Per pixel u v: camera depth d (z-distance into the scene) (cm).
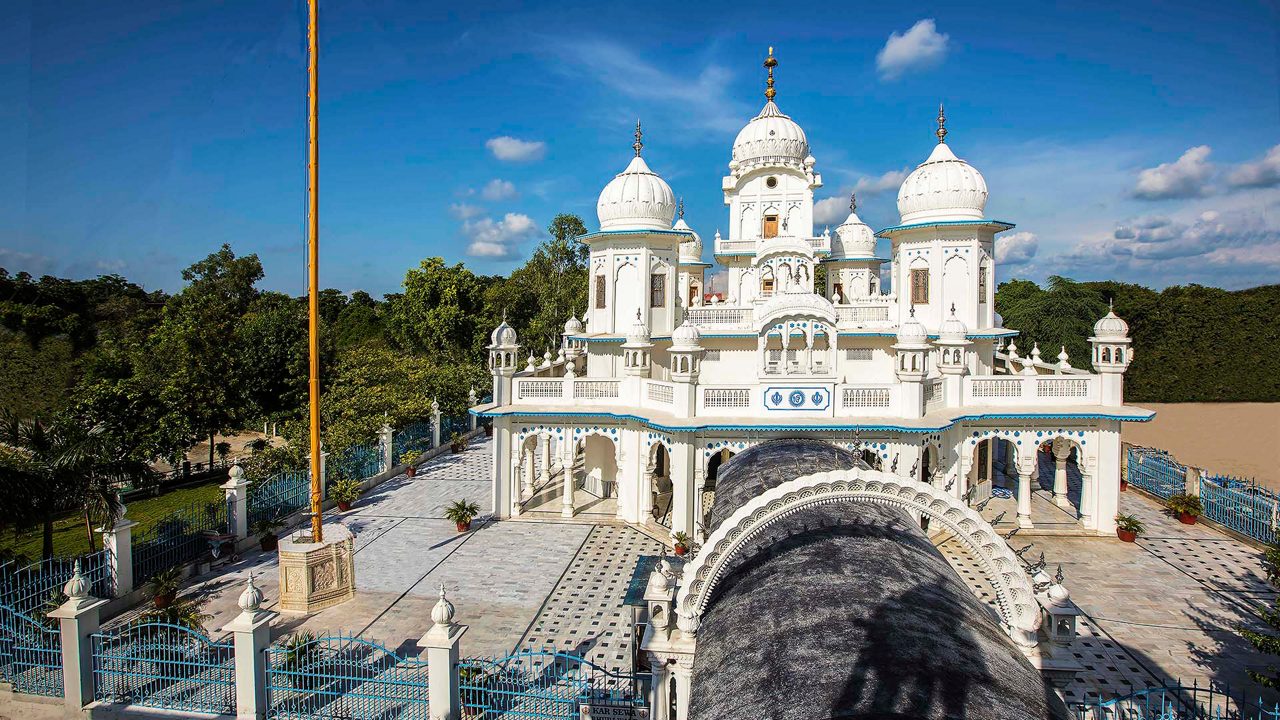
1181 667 1446
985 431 2245
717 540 954
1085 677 1412
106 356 3697
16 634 1306
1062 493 2533
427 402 3650
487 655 1495
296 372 3938
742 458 1850
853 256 3669
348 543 1802
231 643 1502
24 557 1636
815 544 1011
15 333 4541
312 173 1802
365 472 2917
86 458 1684
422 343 5803
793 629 773
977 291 2688
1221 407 5503
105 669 1273
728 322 2841
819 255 3170
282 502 2333
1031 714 636
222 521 2077
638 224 2788
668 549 2150
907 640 716
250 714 1205
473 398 4022
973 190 2695
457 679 1178
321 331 4294
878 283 3762
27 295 4969
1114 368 2231
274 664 1346
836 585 858
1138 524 2186
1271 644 1176
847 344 2825
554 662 1452
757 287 2977
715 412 2169
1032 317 5566
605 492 2744
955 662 690
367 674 1372
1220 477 2417
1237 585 1856
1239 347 5597
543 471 2978
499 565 2041
